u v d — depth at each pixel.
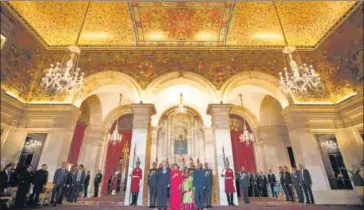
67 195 8.93
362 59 8.66
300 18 10.27
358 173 8.38
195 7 9.93
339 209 6.81
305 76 8.30
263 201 9.99
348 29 9.11
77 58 10.70
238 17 10.34
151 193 7.36
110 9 9.92
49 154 8.75
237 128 15.65
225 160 9.02
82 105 13.73
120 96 13.24
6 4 8.14
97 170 13.68
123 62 10.79
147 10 10.00
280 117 14.59
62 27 10.41
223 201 8.43
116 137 13.29
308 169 8.83
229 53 11.18
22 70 9.33
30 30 9.45
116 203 8.74
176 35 11.11
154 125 15.28
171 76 10.42
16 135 8.91
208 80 10.36
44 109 9.38
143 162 9.03
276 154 13.89
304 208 7.08
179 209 6.61
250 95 14.34
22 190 7.19
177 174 6.98
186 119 16.31
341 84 9.70
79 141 13.35
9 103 8.64
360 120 8.83
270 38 11.19
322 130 9.46
